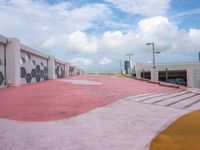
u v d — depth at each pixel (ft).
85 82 84.94
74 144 18.53
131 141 19.47
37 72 88.79
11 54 62.44
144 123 25.63
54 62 109.19
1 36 57.57
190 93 57.47
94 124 24.71
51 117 27.40
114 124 24.86
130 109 33.50
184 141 19.57
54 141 19.17
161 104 39.34
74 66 182.91
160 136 20.92
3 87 59.82
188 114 31.63
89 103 37.11
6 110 30.86
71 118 27.09
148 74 153.07
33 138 19.88
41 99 40.27
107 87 65.36
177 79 148.87
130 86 71.20
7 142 18.83
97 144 18.62
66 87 63.05
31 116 27.73
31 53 80.18
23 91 52.39
